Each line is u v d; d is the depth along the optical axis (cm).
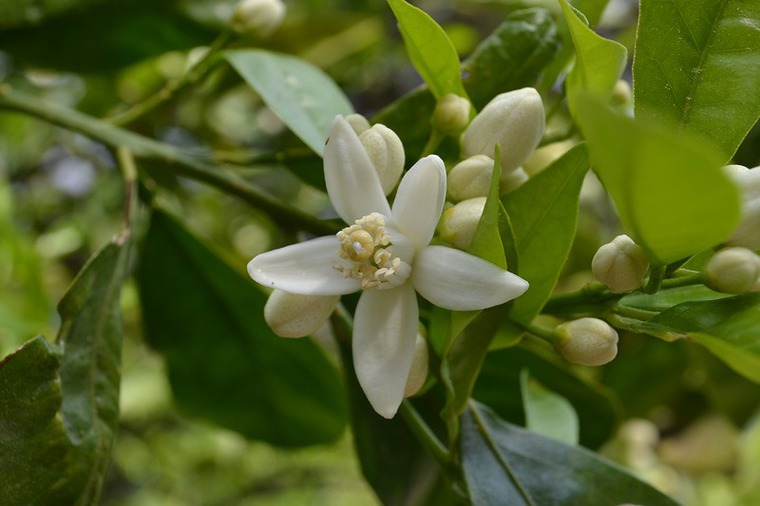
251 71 27
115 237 26
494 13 45
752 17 23
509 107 23
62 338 24
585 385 31
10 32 33
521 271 23
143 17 33
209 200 51
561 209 22
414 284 22
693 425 45
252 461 77
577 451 25
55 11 32
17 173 54
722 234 20
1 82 38
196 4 34
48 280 52
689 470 47
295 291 22
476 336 22
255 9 30
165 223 30
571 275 40
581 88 24
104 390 25
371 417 28
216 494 79
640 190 19
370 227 22
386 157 22
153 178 32
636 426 45
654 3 23
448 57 24
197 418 33
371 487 28
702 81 23
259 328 31
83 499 24
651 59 23
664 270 21
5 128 50
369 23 42
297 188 53
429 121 26
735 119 23
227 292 31
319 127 27
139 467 76
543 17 26
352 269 22
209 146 48
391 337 22
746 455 55
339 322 27
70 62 34
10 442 23
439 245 22
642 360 39
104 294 25
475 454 24
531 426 30
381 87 53
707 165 18
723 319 21
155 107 31
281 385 32
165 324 32
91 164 53
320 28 41
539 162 30
